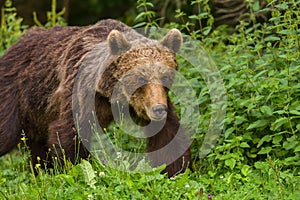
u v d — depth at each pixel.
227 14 17.11
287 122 11.47
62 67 12.21
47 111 12.50
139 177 10.50
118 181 10.19
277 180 10.37
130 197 9.92
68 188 10.02
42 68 12.72
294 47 12.58
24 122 13.12
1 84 13.12
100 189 10.05
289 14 12.18
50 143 11.80
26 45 13.27
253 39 13.07
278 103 11.66
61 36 12.95
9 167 13.44
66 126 11.65
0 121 12.91
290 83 11.86
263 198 9.92
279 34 13.09
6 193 10.43
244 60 13.14
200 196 9.57
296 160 11.16
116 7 24.58
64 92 11.85
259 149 11.86
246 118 12.07
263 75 12.54
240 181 10.87
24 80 12.93
